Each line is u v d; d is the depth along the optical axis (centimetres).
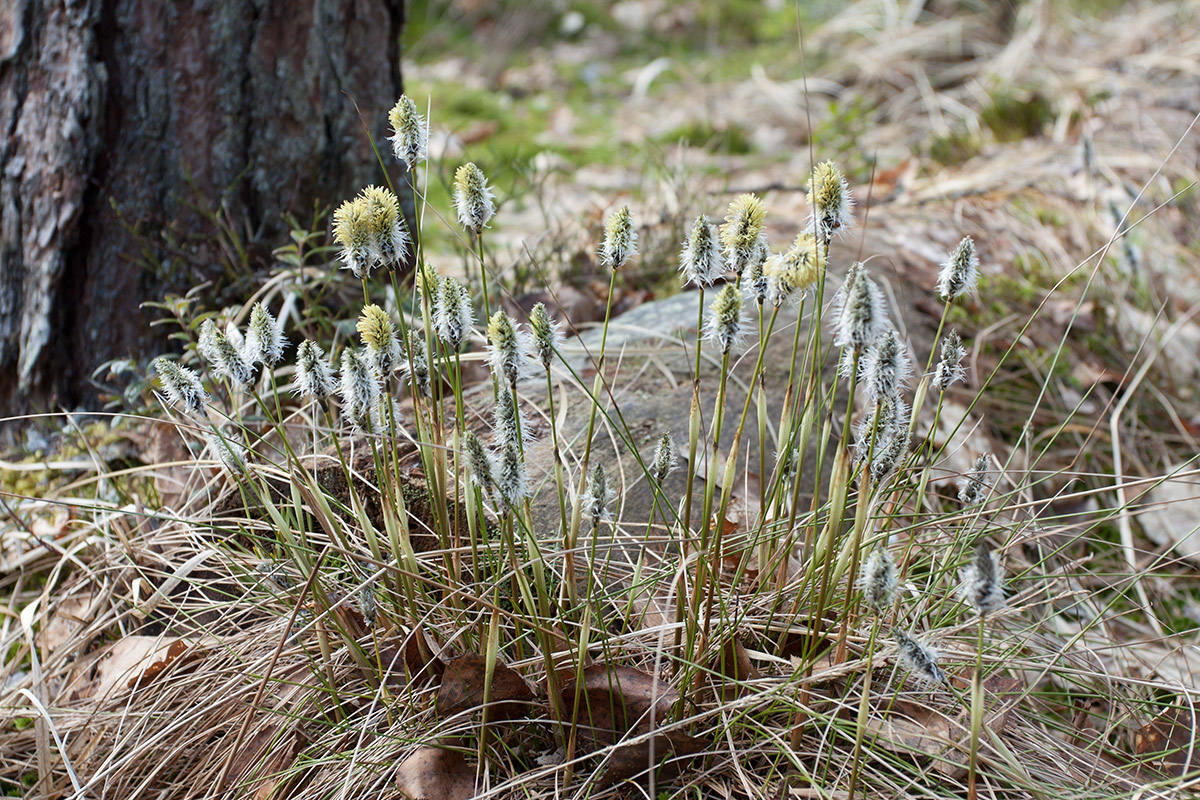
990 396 96
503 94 216
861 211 125
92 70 87
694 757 64
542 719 64
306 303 85
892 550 71
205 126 90
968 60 216
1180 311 116
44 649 72
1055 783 63
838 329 59
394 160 97
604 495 60
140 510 78
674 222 109
